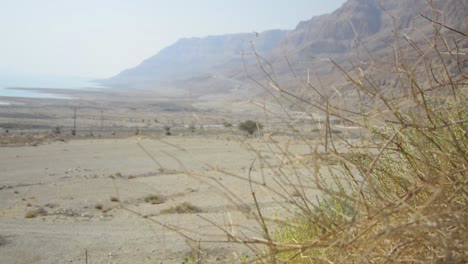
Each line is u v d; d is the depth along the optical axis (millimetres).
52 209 22859
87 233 15672
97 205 23469
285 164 1701
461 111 1926
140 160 45688
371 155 2074
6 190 28938
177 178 33312
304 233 1950
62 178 34438
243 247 6855
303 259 2068
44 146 60938
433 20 1769
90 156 50281
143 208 22344
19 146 60062
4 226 17078
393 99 1744
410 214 1537
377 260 1694
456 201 1688
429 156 1918
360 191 1612
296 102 1737
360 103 1796
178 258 10281
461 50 1737
